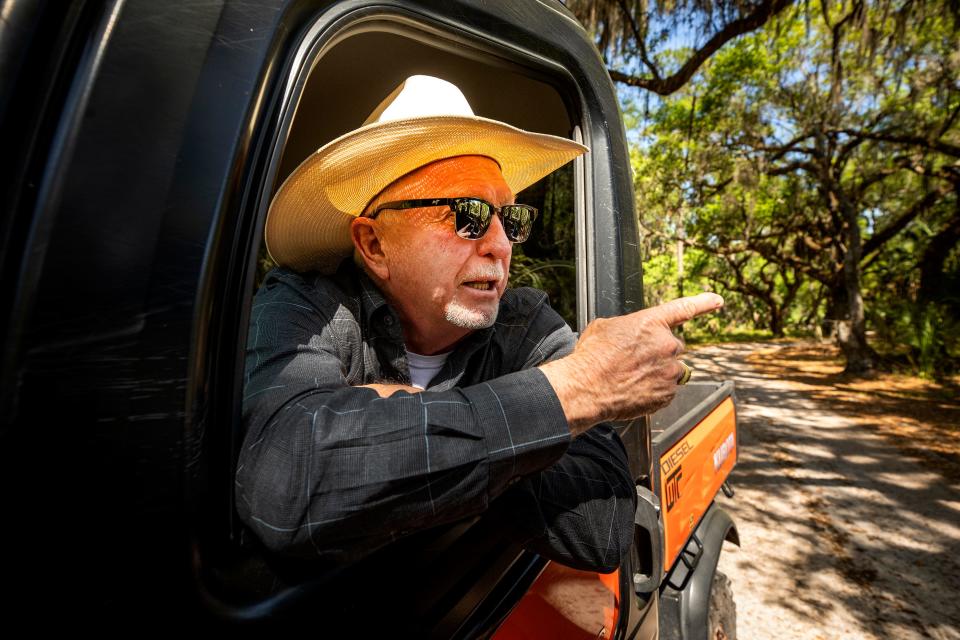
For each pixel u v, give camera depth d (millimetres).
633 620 1457
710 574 2018
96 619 478
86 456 466
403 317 1135
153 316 507
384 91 1597
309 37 703
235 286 617
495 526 983
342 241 1136
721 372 14953
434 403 676
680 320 799
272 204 997
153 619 513
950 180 14516
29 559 441
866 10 8852
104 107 481
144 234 504
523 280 2035
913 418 8562
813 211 19609
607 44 7078
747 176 16844
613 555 900
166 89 528
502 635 964
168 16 540
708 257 28750
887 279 18484
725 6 7117
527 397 701
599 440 996
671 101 16812
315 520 612
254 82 604
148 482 502
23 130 443
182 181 535
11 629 437
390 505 625
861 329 13352
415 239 1014
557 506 862
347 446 627
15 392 428
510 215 1104
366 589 727
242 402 688
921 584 3609
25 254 434
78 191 462
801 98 14828
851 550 4121
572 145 1099
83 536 467
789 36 13633
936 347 12281
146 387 502
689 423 2213
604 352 749
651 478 1447
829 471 6035
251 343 820
